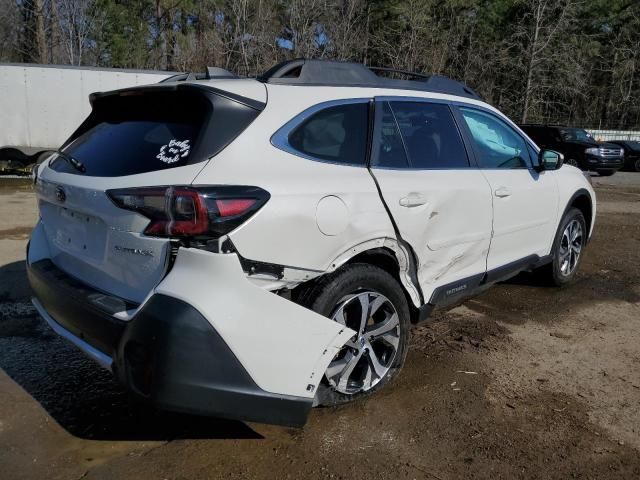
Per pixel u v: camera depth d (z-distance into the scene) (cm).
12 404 336
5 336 428
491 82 2972
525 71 2959
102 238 287
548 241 524
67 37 2277
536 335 452
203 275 252
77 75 1210
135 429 314
